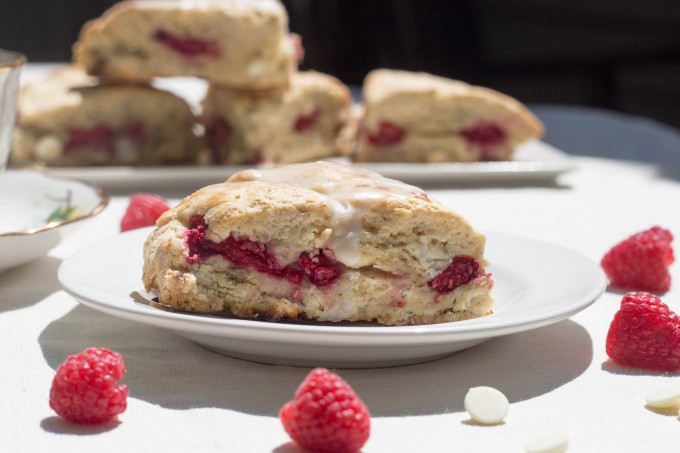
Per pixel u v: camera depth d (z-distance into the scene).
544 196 0.80
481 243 0.53
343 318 0.52
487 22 1.69
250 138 0.85
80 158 0.85
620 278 0.60
